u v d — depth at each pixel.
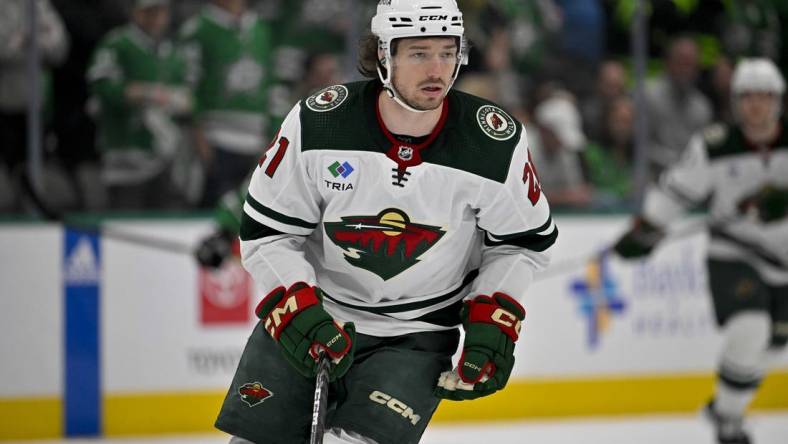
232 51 18.42
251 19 18.50
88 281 17.89
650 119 19.80
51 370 17.78
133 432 18.06
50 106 18.02
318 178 8.33
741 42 20.20
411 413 8.64
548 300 19.11
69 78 18.09
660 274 19.44
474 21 19.09
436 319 9.02
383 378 8.67
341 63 18.73
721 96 20.12
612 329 19.31
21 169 17.75
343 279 8.93
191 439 17.80
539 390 19.12
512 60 19.27
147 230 18.06
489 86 19.23
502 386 8.69
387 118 8.22
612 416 19.36
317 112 8.33
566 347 19.17
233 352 18.33
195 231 18.20
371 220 8.44
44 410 17.75
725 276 17.78
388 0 8.10
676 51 19.86
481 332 8.62
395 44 7.93
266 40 18.59
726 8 20.05
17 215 17.88
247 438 8.70
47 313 17.75
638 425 18.81
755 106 17.25
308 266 8.68
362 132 8.23
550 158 19.45
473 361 8.52
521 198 8.48
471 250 9.06
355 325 8.92
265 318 8.62
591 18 19.38
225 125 18.55
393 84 8.00
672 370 19.52
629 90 19.45
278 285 8.56
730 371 17.61
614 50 19.50
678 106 19.89
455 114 8.30
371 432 8.48
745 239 17.72
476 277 9.11
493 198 8.40
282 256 8.66
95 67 18.11
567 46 19.41
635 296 19.38
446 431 18.36
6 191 17.89
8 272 17.61
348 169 8.25
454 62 8.03
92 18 18.08
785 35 20.45
